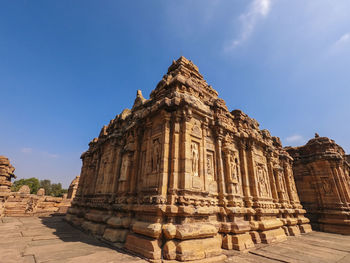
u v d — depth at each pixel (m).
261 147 21.39
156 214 10.10
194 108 13.31
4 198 28.73
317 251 12.76
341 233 22.56
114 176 17.72
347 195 24.77
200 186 11.68
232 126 18.06
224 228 12.41
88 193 22.38
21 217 28.45
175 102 12.28
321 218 25.19
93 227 15.71
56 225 20.72
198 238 9.73
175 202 10.23
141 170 14.18
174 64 17.30
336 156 26.22
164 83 15.13
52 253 9.70
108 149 20.75
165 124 12.36
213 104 17.03
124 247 10.73
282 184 22.58
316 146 28.42
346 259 11.09
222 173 14.38
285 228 19.12
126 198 14.11
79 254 9.59
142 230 9.93
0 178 29.64
